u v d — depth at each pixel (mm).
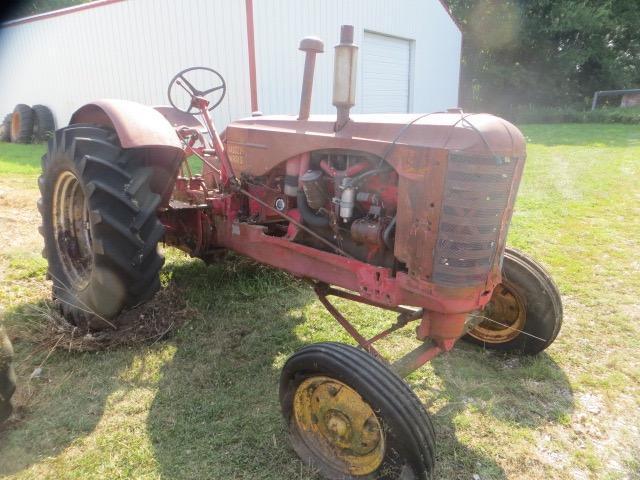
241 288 3676
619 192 6695
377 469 1873
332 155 2367
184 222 3430
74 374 2658
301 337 3092
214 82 9062
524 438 2266
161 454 2125
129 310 3145
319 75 9961
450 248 1963
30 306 3219
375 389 1802
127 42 10227
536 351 2830
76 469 2041
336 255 2436
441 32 13734
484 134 1891
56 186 3094
